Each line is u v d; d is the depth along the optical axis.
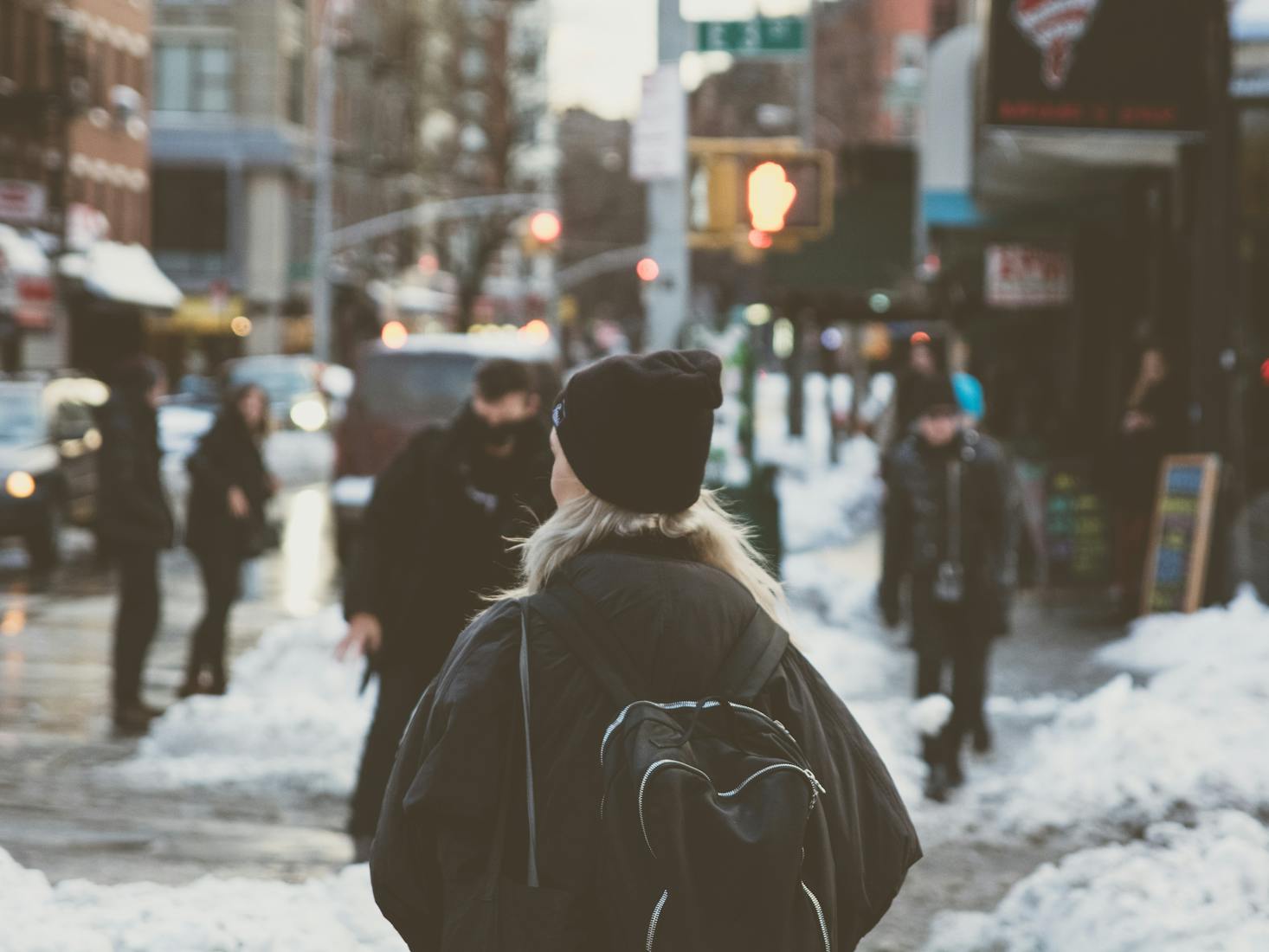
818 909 3.08
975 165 25.09
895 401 17.72
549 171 108.31
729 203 17.45
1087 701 11.18
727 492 16.02
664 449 3.37
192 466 13.35
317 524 29.16
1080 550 18.75
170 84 75.62
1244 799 9.12
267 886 6.82
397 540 8.12
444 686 3.29
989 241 30.16
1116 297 24.89
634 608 3.29
